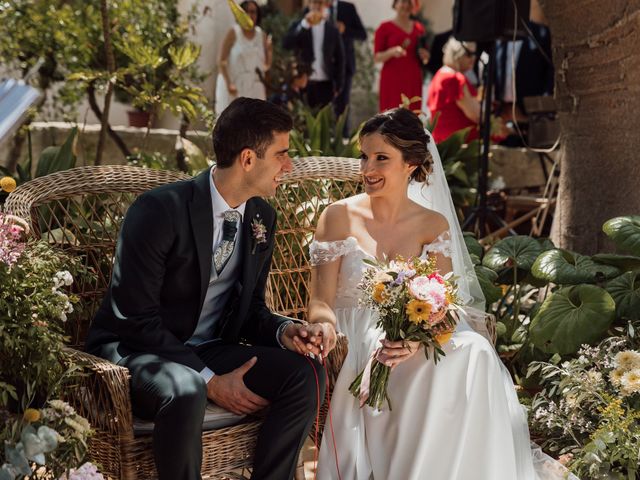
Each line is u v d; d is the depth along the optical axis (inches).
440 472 116.0
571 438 131.1
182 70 223.6
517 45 292.0
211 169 113.4
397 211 132.0
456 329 125.1
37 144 235.5
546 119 271.3
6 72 247.4
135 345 107.1
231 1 213.3
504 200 265.1
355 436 119.9
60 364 100.0
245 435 107.2
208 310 115.5
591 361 134.4
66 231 128.3
